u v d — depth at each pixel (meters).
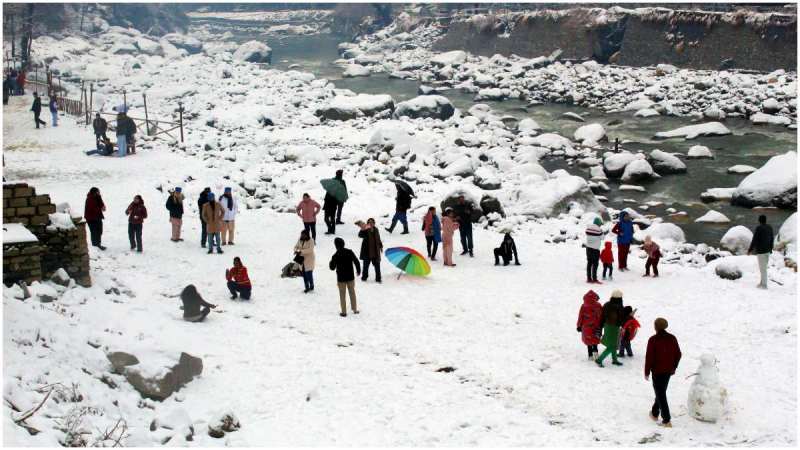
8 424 9.66
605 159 36.91
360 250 22.98
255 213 29.00
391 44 94.19
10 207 16.75
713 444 11.85
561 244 24.92
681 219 29.23
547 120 52.09
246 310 18.23
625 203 31.97
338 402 13.09
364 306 18.58
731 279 20.67
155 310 17.02
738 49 58.19
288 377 14.10
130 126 37.91
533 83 63.62
